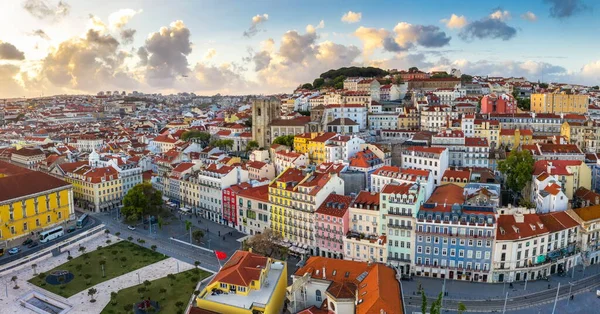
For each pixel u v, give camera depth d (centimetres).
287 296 16225
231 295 15538
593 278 19100
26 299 18825
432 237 19262
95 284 19850
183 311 17338
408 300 17575
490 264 18750
